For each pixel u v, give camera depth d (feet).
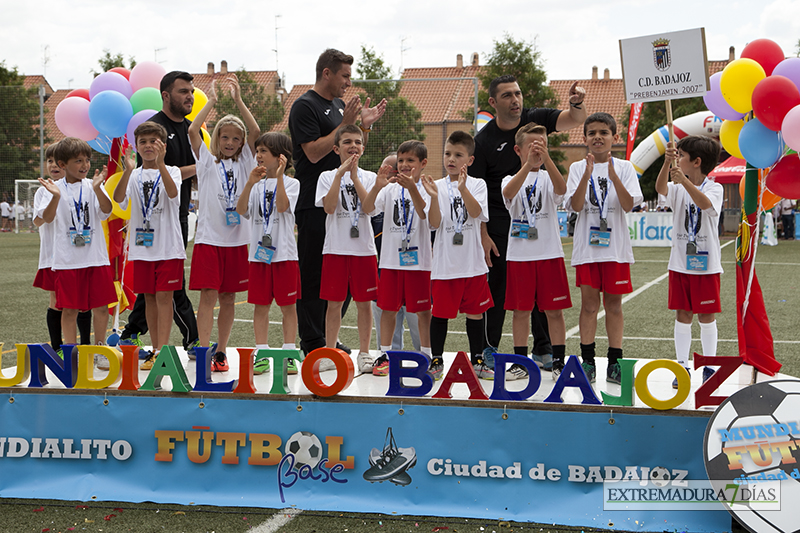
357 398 9.99
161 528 9.11
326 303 14.58
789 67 11.22
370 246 13.37
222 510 9.81
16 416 10.56
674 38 11.89
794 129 10.17
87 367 10.42
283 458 10.11
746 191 12.16
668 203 13.66
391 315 12.98
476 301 12.57
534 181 12.77
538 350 14.57
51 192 12.77
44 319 24.25
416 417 9.91
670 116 12.44
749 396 9.09
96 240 13.42
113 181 15.51
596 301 12.36
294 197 12.95
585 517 9.43
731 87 11.47
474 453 9.80
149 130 13.07
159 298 13.26
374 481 9.94
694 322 25.63
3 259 48.08
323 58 14.25
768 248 60.13
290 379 11.87
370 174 13.84
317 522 9.36
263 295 12.82
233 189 13.15
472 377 9.83
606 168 12.60
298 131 14.05
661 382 12.09
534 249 12.60
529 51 77.20
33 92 64.75
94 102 15.34
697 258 13.25
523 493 9.70
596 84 124.77
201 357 10.22
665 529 9.23
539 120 15.30
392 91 53.47
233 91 13.93
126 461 10.39
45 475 10.47
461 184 12.07
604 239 12.12
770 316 25.41
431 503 9.81
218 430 10.23
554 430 9.66
